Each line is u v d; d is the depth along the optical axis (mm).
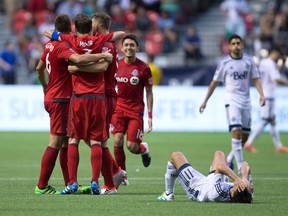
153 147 56094
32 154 51094
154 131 70438
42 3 87000
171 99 70562
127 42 35281
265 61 53062
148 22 84125
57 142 30594
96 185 29812
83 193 30594
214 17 91188
